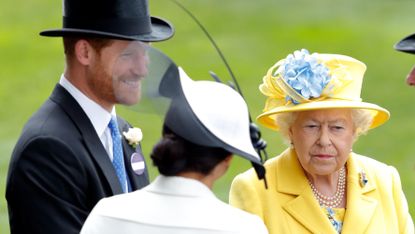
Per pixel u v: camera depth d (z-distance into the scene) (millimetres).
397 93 63281
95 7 18703
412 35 20203
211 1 87688
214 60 71188
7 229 40562
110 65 18453
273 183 19109
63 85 18953
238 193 19062
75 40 18641
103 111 18953
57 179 17984
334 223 19031
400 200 19578
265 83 19016
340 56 19000
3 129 57375
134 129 19922
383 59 71062
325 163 18562
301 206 18875
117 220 15445
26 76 68938
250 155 15188
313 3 87562
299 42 76250
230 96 15594
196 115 15203
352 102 18438
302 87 18359
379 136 55250
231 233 15133
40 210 17859
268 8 86125
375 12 84875
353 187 19188
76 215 17969
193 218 15203
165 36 19266
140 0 18984
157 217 15273
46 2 88875
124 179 19391
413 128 56344
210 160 15234
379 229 19000
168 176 15438
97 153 18625
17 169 18094
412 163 50812
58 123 18453
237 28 80438
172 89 15461
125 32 18766
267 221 18781
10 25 82438
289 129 18984
